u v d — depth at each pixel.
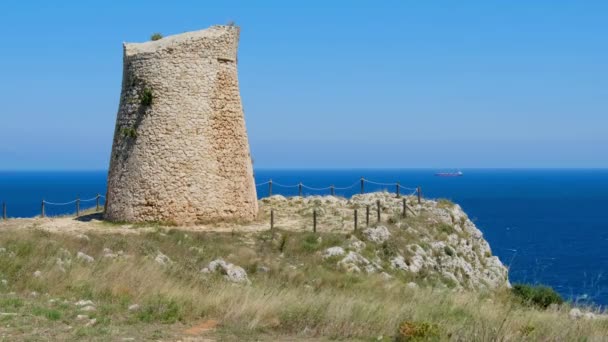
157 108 31.83
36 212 96.81
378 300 16.30
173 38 32.31
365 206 36.12
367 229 29.59
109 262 18.56
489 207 126.00
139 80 32.25
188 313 13.56
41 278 15.77
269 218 34.53
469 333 11.88
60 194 156.12
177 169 31.62
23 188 198.88
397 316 13.31
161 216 31.50
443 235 32.59
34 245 20.47
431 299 17.19
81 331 11.56
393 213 33.97
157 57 31.88
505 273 34.19
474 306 16.23
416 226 32.16
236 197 33.06
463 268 30.30
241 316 13.38
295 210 36.75
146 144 31.83
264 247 27.36
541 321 13.80
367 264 26.47
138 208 31.72
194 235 28.55
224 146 32.88
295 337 12.20
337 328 12.57
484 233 76.38
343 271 25.20
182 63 32.03
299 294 16.59
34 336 11.13
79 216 35.84
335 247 27.06
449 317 14.12
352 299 15.14
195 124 32.00
